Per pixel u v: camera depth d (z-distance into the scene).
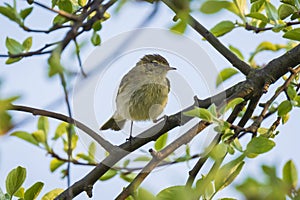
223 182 7.18
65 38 6.48
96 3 7.04
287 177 6.97
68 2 8.83
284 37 8.88
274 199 5.80
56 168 11.16
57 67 6.23
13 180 8.41
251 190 5.80
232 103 8.16
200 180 7.32
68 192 7.46
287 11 9.24
